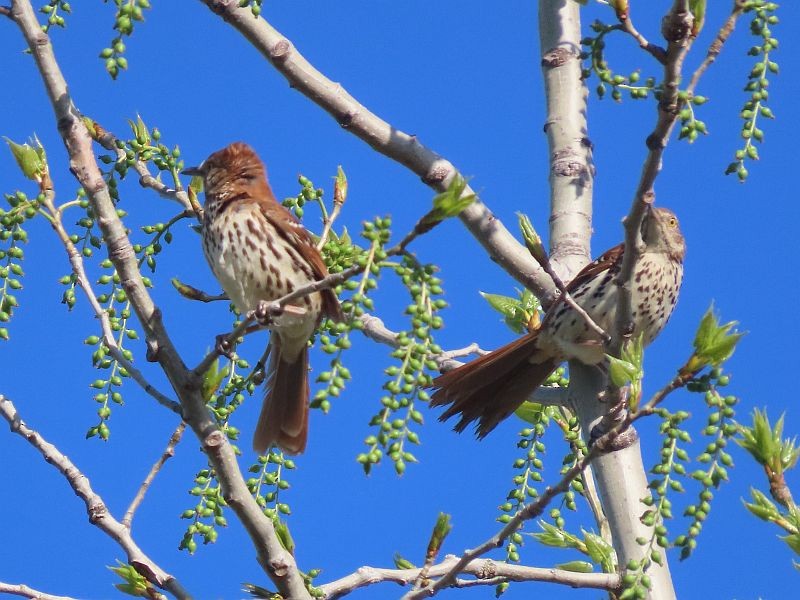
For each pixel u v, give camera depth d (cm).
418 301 628
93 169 741
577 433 973
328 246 920
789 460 767
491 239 1025
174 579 751
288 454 952
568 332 1031
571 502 936
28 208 777
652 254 1116
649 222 1122
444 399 1048
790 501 759
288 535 779
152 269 856
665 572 880
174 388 735
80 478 761
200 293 897
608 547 923
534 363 1050
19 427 764
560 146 1092
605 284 1059
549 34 1127
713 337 656
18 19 743
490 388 1052
